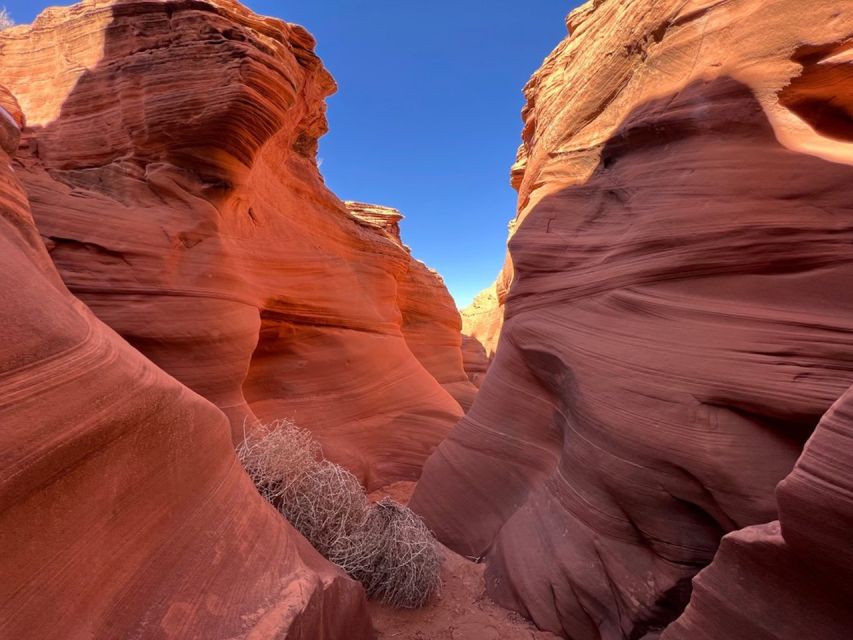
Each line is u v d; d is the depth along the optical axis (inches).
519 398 213.3
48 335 69.8
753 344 131.0
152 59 237.3
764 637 73.4
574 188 221.1
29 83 254.5
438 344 614.9
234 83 229.6
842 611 66.1
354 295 390.9
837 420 64.3
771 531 72.7
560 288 197.3
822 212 135.0
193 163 248.7
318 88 393.7
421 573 171.3
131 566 74.3
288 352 337.7
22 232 93.7
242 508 111.1
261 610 88.5
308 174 406.6
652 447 135.4
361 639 131.3
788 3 154.4
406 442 369.1
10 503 54.6
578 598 150.3
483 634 158.1
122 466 75.7
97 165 244.2
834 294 127.7
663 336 148.5
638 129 186.4
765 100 155.3
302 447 202.8
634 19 211.3
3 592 53.2
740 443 123.7
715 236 148.3
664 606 132.3
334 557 171.0
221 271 253.6
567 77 278.1
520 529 185.0
